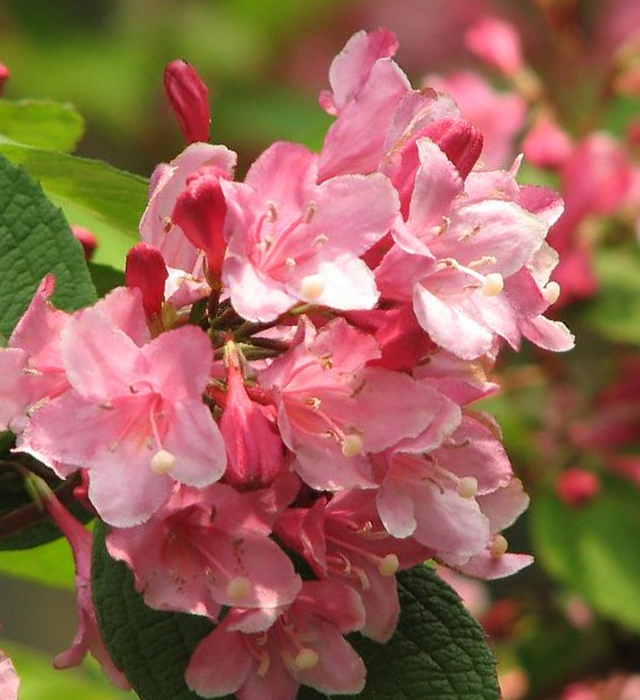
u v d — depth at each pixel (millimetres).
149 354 508
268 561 516
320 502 518
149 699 527
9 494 551
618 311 776
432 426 516
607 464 800
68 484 545
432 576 546
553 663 808
